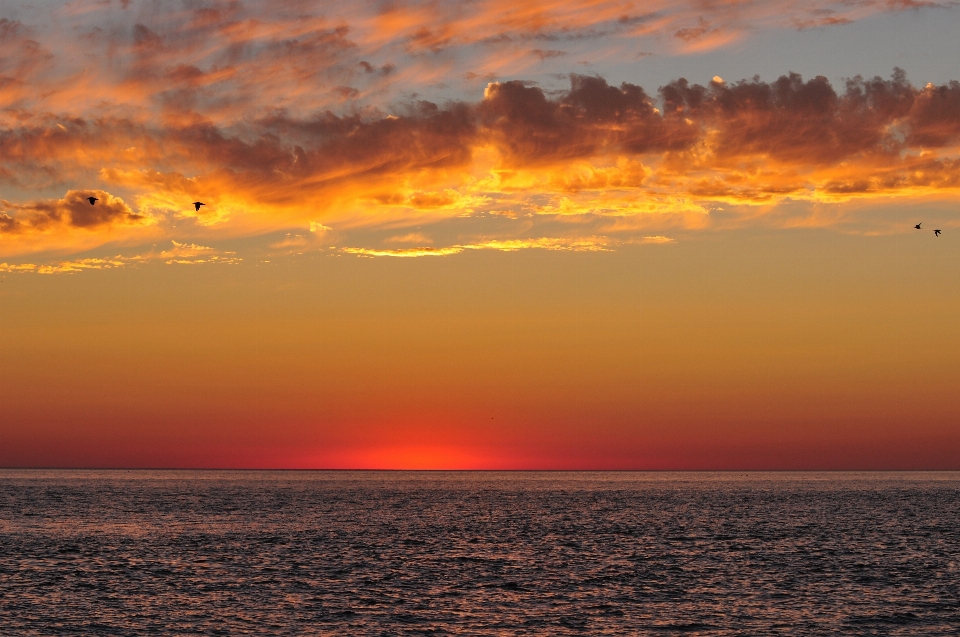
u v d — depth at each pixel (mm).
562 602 59469
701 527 114188
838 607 57844
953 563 77188
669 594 62344
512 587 65000
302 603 58656
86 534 100312
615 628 52312
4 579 65875
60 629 51156
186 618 54156
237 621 53531
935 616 55281
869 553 84375
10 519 120062
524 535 103188
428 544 92500
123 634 50375
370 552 85062
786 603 59188
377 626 52531
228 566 74562
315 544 91812
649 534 104500
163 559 78562
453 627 52406
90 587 63469
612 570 73438
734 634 50938
